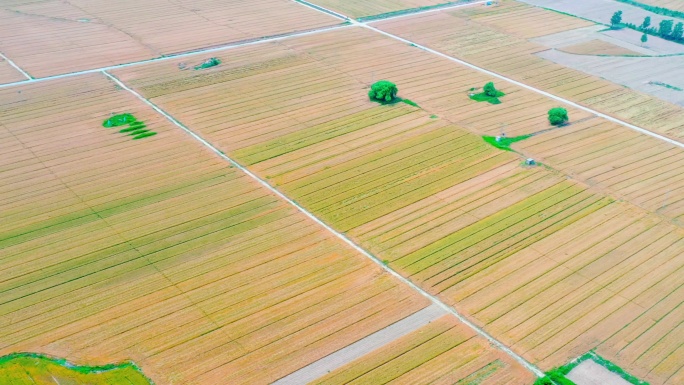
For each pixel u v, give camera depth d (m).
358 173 65.56
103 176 64.81
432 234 56.03
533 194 61.75
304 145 71.00
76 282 50.22
